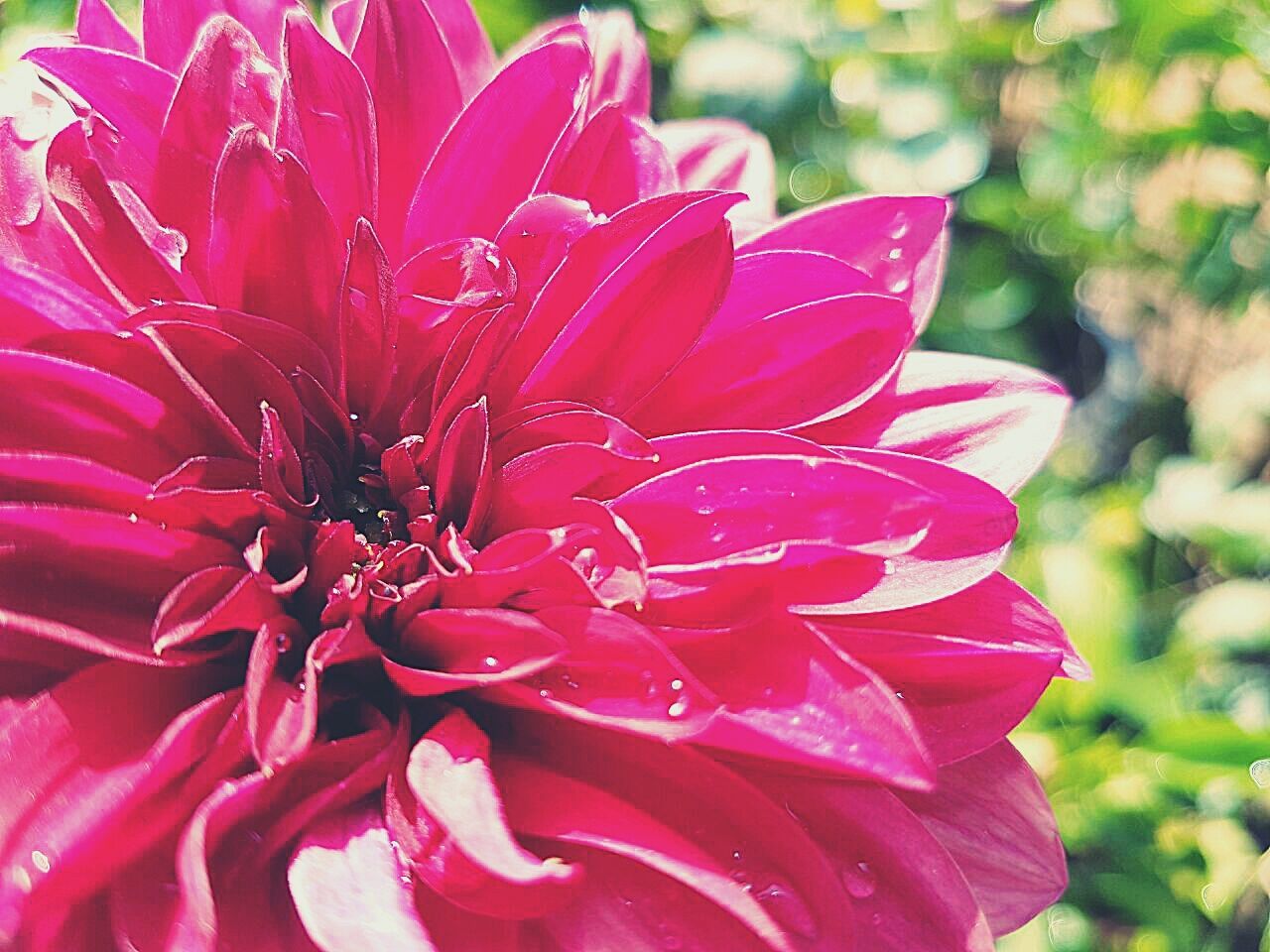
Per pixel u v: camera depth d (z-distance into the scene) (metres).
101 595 0.18
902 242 0.22
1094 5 0.46
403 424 0.21
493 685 0.18
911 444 0.21
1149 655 0.45
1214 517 0.43
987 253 0.50
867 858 0.19
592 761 0.19
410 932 0.17
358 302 0.20
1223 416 0.47
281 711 0.18
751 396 0.21
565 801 0.18
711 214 0.19
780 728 0.18
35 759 0.17
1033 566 0.42
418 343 0.21
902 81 0.45
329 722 0.19
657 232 0.19
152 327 0.19
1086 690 0.37
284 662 0.19
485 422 0.19
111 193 0.19
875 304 0.20
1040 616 0.20
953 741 0.20
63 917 0.17
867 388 0.20
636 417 0.21
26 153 0.20
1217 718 0.35
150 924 0.17
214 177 0.20
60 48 0.20
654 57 0.44
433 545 0.20
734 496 0.19
